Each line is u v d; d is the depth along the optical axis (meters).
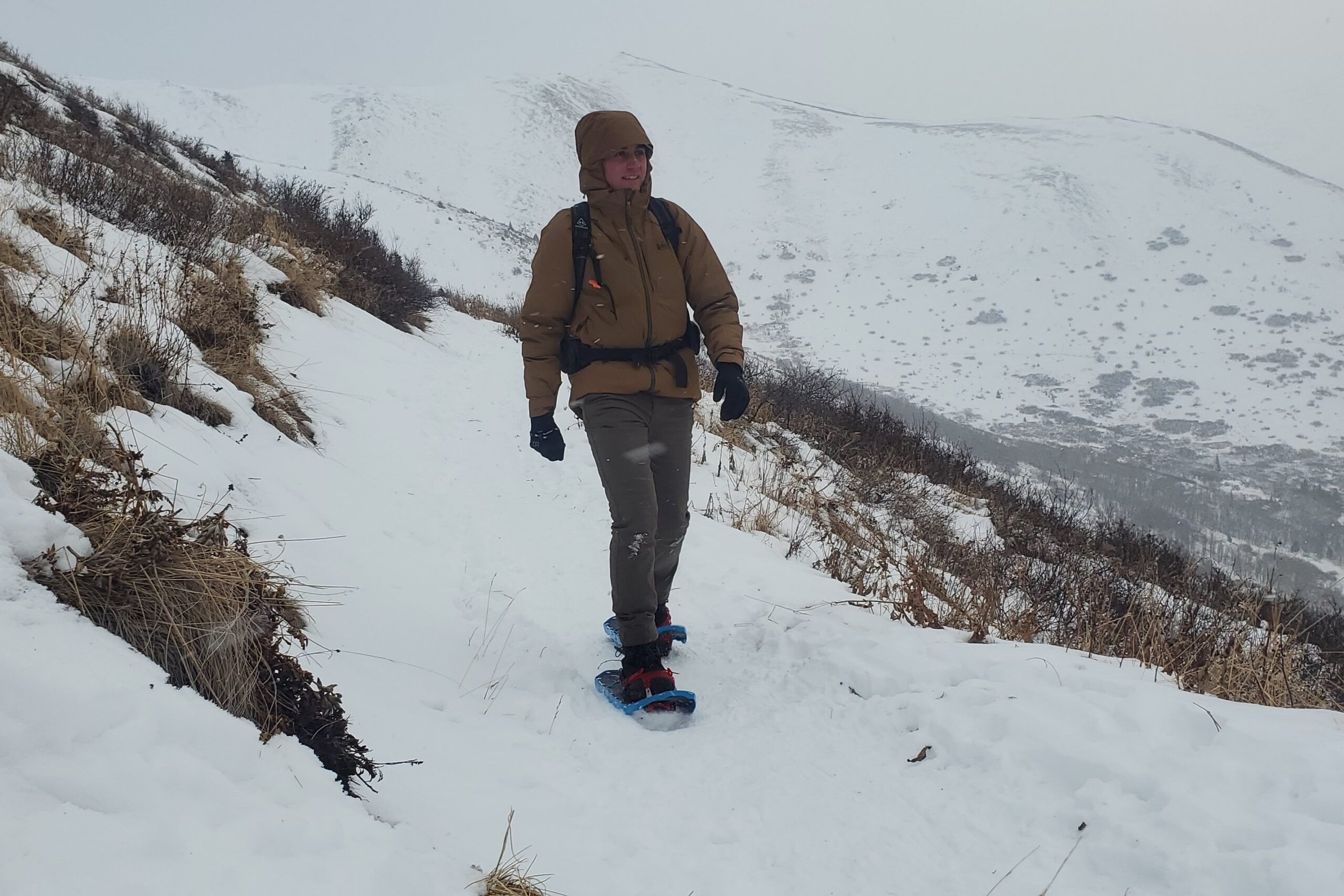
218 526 2.46
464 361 11.07
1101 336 164.38
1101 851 1.91
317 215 13.94
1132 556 9.98
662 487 3.22
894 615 3.74
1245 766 2.02
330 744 2.03
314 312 8.94
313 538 3.69
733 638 3.65
